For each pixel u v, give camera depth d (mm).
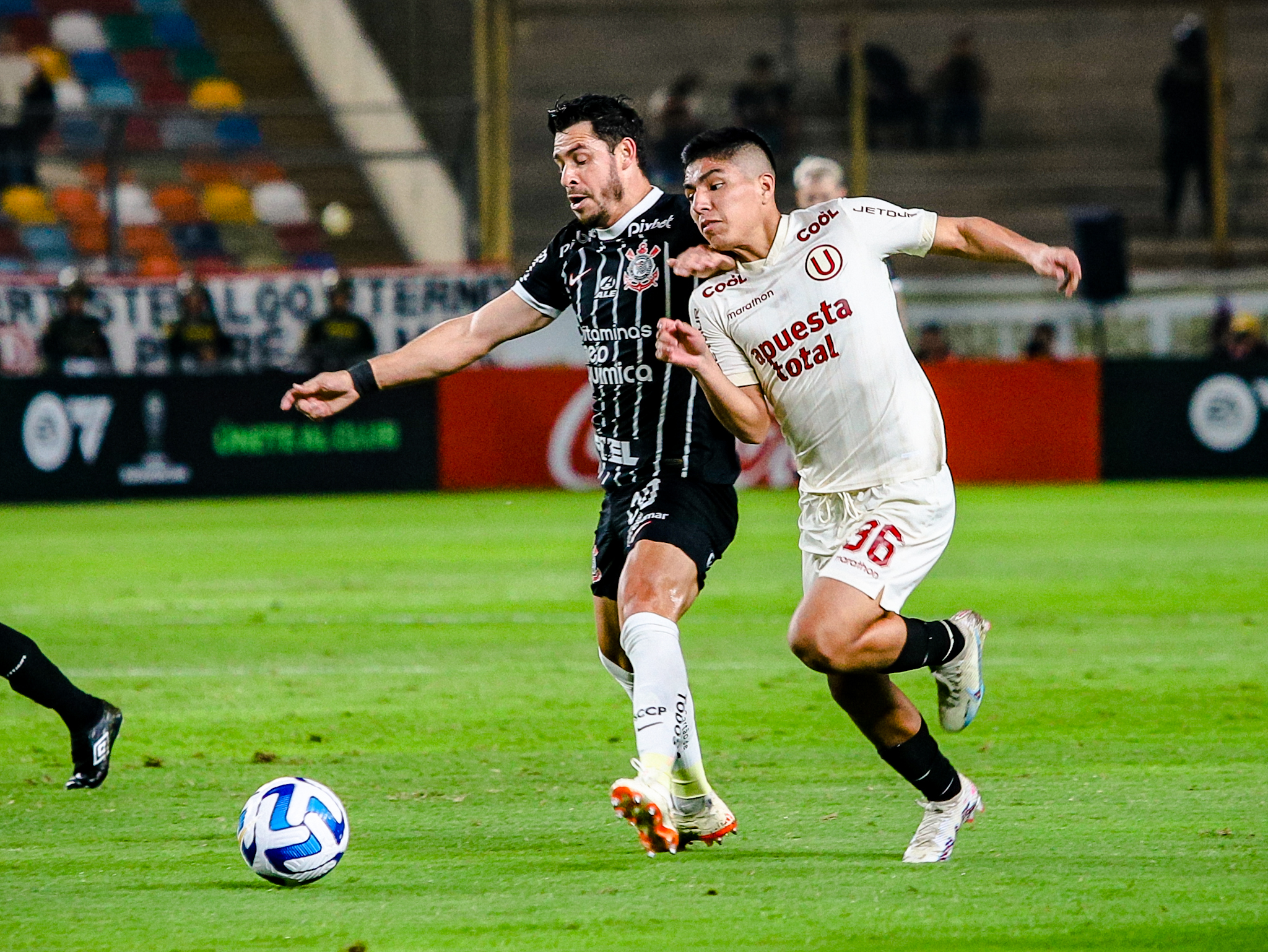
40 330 69312
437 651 30516
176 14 103188
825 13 89938
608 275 17203
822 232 15945
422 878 14961
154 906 14086
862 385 15891
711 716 23656
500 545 50344
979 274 84938
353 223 94688
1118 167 96250
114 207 72500
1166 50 102125
